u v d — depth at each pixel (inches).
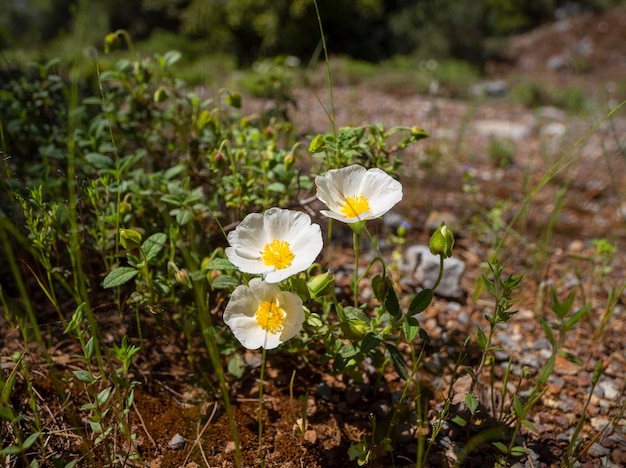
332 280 8.9
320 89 41.0
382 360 10.4
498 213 18.1
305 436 10.4
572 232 19.2
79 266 9.8
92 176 13.3
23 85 14.5
